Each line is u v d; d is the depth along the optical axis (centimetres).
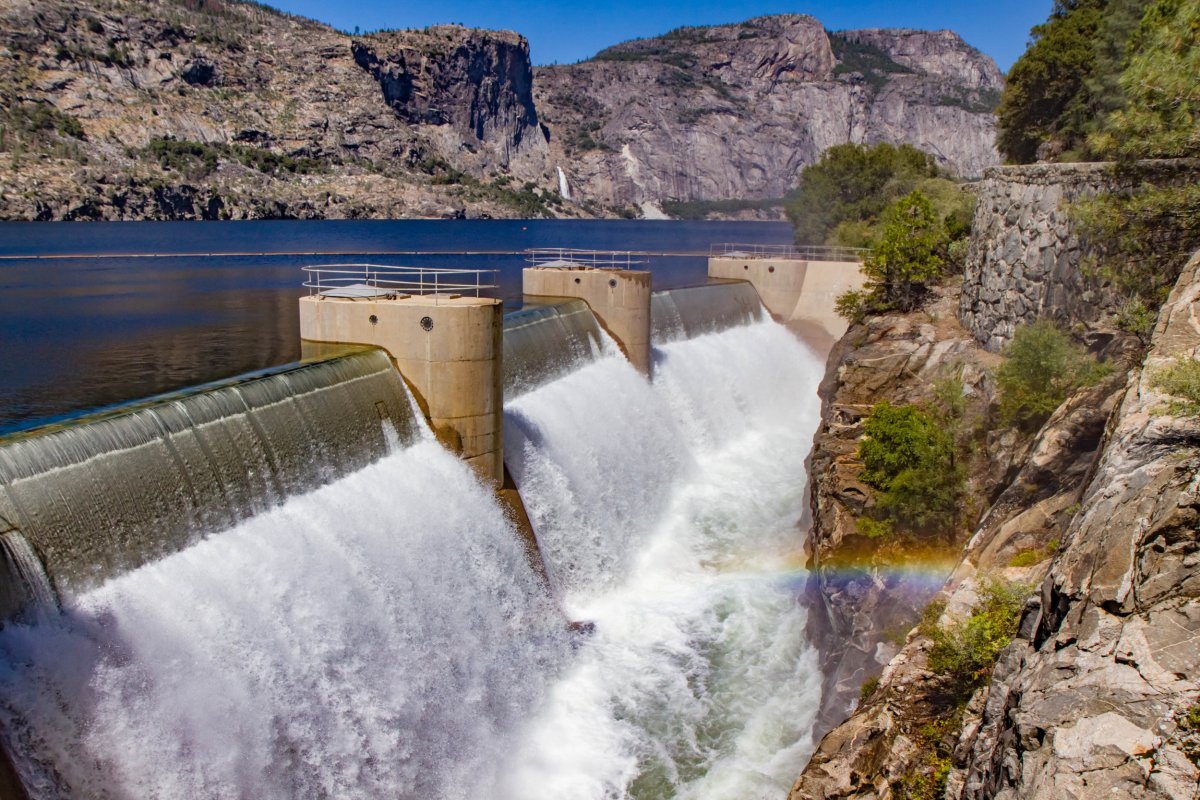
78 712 1980
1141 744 1212
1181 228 2955
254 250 13950
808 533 4109
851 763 2164
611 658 3456
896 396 4412
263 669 2380
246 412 2670
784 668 3378
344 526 2820
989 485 3409
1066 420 2739
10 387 3619
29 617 1980
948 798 1794
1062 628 1522
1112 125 3134
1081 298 3556
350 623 2667
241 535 2528
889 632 2908
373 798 2595
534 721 3089
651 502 4675
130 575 2233
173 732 2130
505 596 3341
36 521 2047
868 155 9631
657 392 5322
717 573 4147
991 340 4366
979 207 4791
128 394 3531
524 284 5269
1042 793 1241
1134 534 1534
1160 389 1973
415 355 3391
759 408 6272
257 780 2297
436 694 2902
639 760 2889
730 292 6588
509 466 3784
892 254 5394
